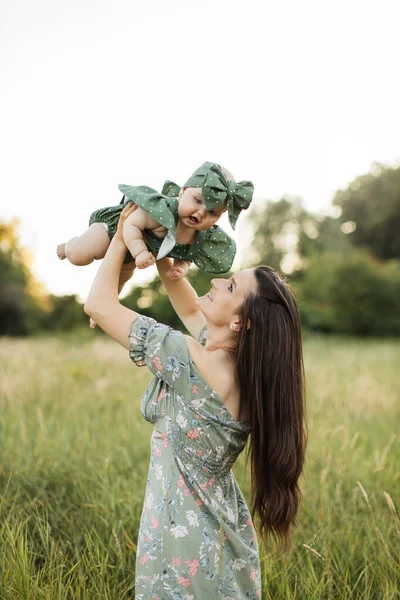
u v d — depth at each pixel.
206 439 2.22
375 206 47.97
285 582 2.96
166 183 2.54
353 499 3.83
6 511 3.51
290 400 2.35
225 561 2.22
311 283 32.41
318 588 2.88
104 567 2.91
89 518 3.55
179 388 2.21
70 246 2.49
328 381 9.13
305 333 28.94
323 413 6.59
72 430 5.32
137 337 2.24
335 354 15.74
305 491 4.05
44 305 31.39
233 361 2.36
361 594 2.99
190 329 2.81
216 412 2.23
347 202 49.91
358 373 10.85
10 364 9.03
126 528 3.56
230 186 2.32
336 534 3.49
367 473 4.56
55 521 3.53
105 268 2.32
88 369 8.98
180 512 2.18
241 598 2.25
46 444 4.77
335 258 32.44
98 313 2.28
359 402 7.53
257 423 2.33
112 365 9.70
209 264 2.61
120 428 5.43
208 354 2.30
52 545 3.05
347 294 30.27
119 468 4.41
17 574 2.80
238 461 4.71
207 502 2.21
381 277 30.50
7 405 6.25
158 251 2.42
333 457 4.71
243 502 2.44
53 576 2.88
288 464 2.36
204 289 20.47
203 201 2.29
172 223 2.25
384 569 3.05
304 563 3.26
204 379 2.22
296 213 50.47
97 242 2.46
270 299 2.33
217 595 2.18
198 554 2.16
